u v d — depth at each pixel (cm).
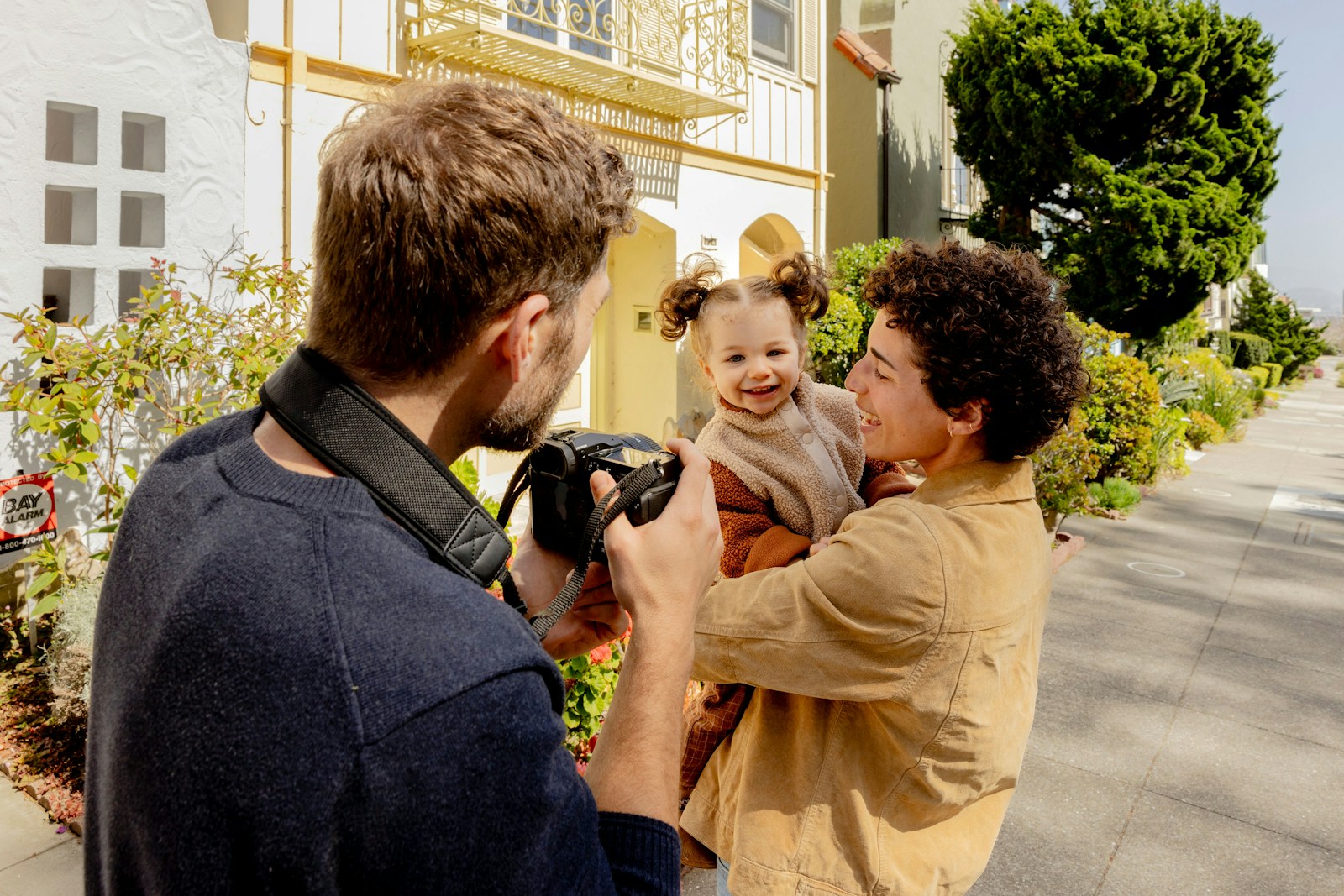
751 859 125
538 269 74
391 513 73
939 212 1591
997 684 121
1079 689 452
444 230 69
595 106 738
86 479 366
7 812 296
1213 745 394
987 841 136
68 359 362
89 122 411
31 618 378
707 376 174
